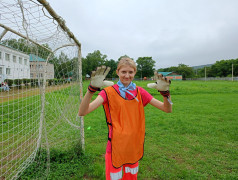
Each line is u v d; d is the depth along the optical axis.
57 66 3.38
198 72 86.94
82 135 3.22
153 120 5.82
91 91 1.20
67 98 3.46
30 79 2.64
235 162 3.04
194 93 15.11
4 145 3.45
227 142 3.94
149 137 4.28
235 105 8.75
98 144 3.80
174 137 4.22
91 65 72.44
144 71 82.94
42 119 2.74
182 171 2.68
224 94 14.26
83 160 2.92
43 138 3.42
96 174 2.55
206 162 3.05
